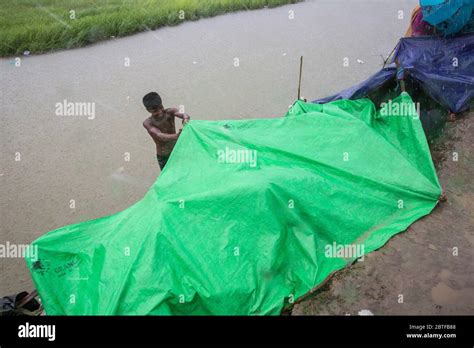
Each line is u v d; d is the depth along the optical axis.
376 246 3.58
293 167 3.82
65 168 6.61
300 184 3.58
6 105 8.38
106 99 8.41
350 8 12.95
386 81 5.31
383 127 4.76
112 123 7.64
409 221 3.76
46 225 5.60
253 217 3.37
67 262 3.53
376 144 4.12
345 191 3.73
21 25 11.79
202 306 3.14
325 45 10.23
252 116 7.55
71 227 3.72
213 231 3.34
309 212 3.53
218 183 3.63
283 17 12.43
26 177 6.46
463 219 3.78
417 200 3.93
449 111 5.26
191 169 3.97
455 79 5.14
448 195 4.07
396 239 3.63
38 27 11.36
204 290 3.11
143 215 3.52
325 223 3.56
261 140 4.15
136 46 10.89
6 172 6.57
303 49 10.05
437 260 3.43
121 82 9.01
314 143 4.15
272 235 3.35
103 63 9.98
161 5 12.90
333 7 13.13
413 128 4.49
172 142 5.05
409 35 6.55
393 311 3.10
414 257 3.47
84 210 5.81
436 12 5.23
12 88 9.04
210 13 12.78
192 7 12.59
